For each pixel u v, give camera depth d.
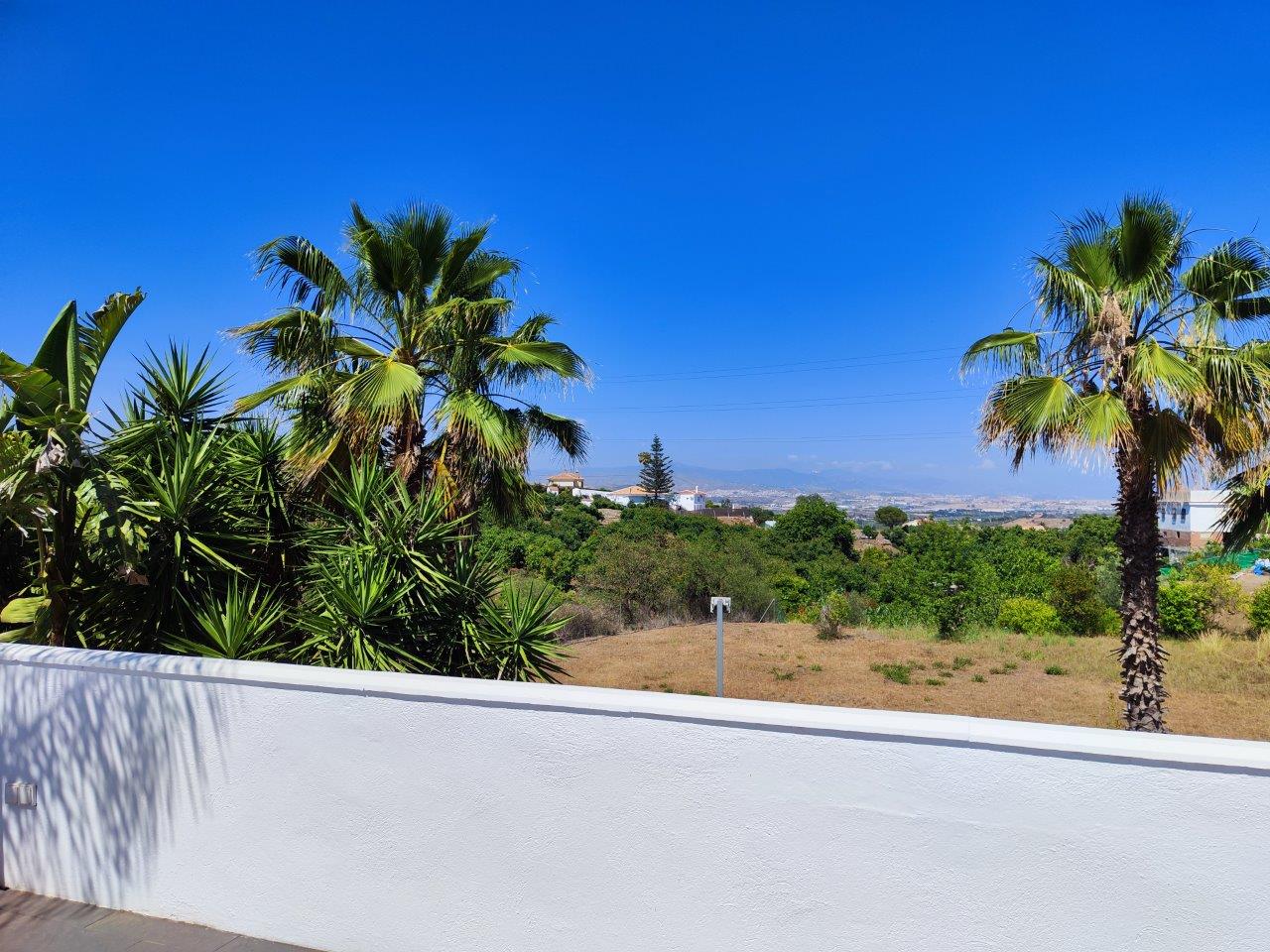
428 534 5.59
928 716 2.12
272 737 2.65
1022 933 1.97
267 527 5.82
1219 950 1.85
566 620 5.99
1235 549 8.11
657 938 2.25
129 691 2.84
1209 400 6.69
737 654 14.30
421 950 2.48
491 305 7.80
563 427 8.77
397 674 2.59
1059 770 1.96
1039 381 7.13
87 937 2.70
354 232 7.85
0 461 4.34
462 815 2.44
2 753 3.04
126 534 4.57
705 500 107.62
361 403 6.89
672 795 2.24
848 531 37.12
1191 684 11.77
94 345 5.07
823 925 2.12
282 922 2.63
